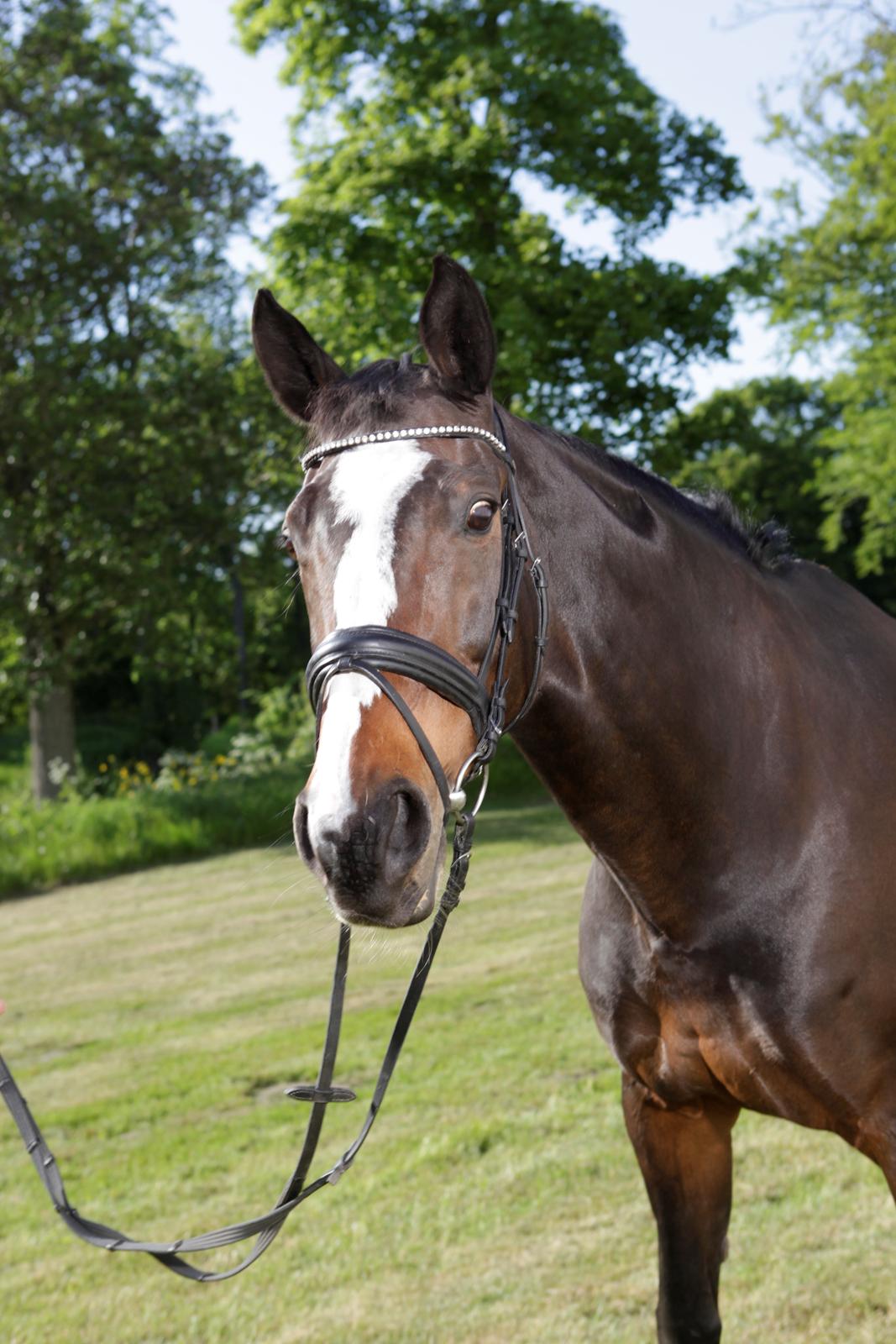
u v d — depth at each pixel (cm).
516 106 1433
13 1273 364
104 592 1731
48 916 1057
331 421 176
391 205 1460
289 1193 193
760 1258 322
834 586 250
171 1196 407
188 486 1736
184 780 1623
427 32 1477
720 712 203
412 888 152
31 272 1688
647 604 199
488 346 175
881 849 209
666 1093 222
